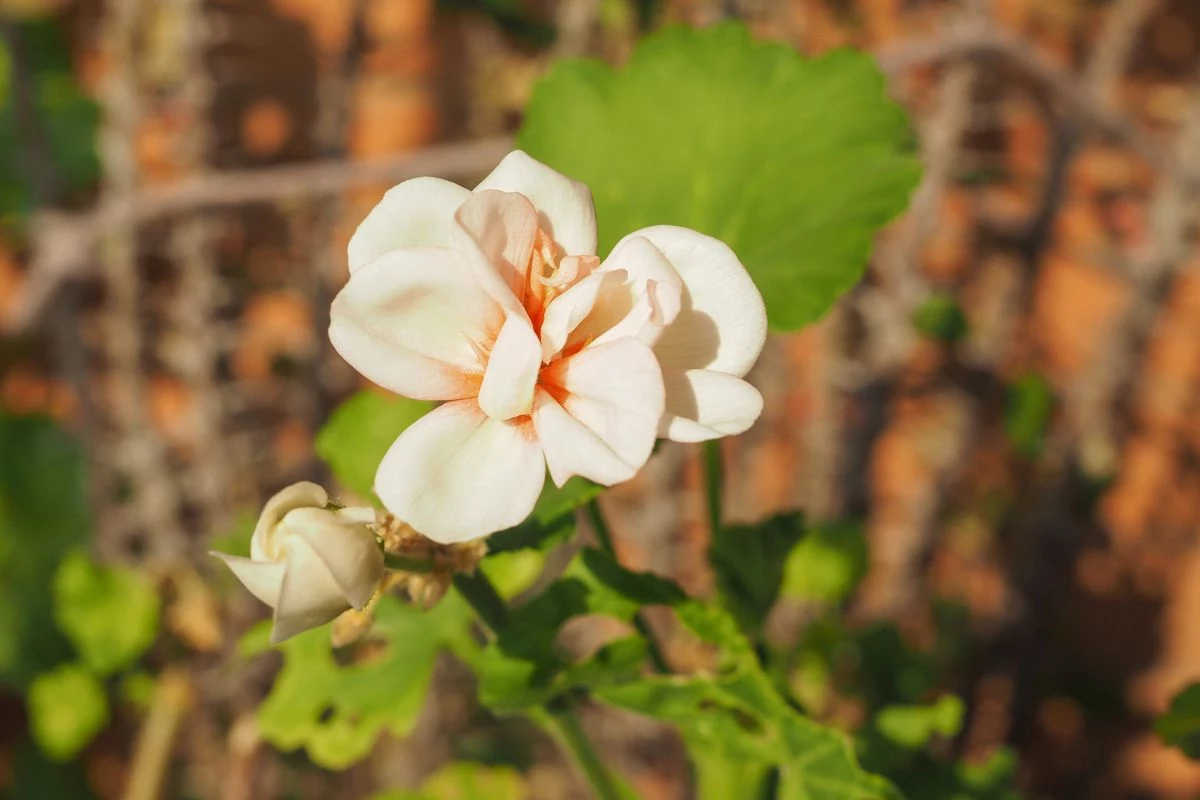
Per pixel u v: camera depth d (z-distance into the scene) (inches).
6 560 39.8
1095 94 32.3
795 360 38.1
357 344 15.2
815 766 17.0
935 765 20.2
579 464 14.8
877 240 34.7
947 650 38.6
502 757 39.9
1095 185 36.7
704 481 18.9
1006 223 35.6
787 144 19.4
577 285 15.0
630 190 19.7
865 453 36.4
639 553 37.7
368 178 31.2
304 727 19.2
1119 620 40.8
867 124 19.3
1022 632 39.8
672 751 39.3
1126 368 35.1
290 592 15.1
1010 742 41.3
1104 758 41.4
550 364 15.2
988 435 39.0
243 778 38.0
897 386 36.3
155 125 35.2
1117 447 38.7
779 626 36.6
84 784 40.5
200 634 32.5
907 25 34.2
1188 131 32.2
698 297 15.3
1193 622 40.3
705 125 19.7
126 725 40.2
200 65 32.1
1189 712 18.1
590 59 20.1
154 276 36.6
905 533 39.1
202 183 31.7
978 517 39.3
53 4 38.6
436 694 37.9
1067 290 37.7
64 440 41.4
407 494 15.1
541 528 16.3
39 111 37.7
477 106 37.3
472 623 19.9
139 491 37.5
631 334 15.0
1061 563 38.8
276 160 36.9
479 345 15.4
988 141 36.7
